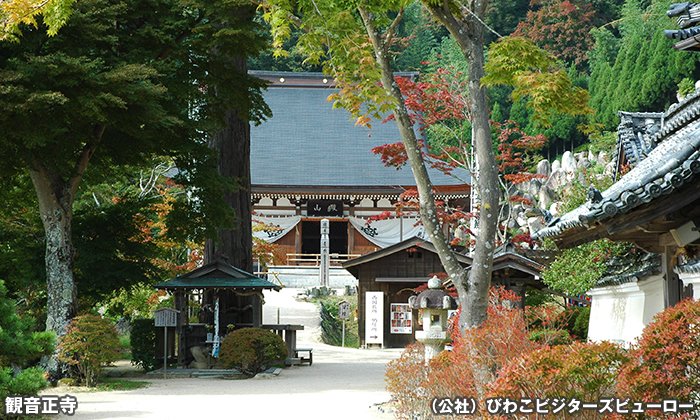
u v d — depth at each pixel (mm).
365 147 41000
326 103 45094
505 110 51344
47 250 12773
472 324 7539
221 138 18750
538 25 53125
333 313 26766
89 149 13031
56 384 12211
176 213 14883
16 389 7453
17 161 12609
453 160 18188
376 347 22906
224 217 14695
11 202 15438
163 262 20031
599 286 11078
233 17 13594
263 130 42156
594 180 14266
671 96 40406
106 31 12625
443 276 17547
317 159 39500
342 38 7625
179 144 13375
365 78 7105
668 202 5914
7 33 7684
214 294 16875
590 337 12266
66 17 7609
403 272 23281
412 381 8094
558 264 11828
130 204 15336
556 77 7156
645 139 12844
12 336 7938
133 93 11242
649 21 45938
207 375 14227
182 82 13453
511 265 12727
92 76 10719
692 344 4672
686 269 6793
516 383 4883
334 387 12281
